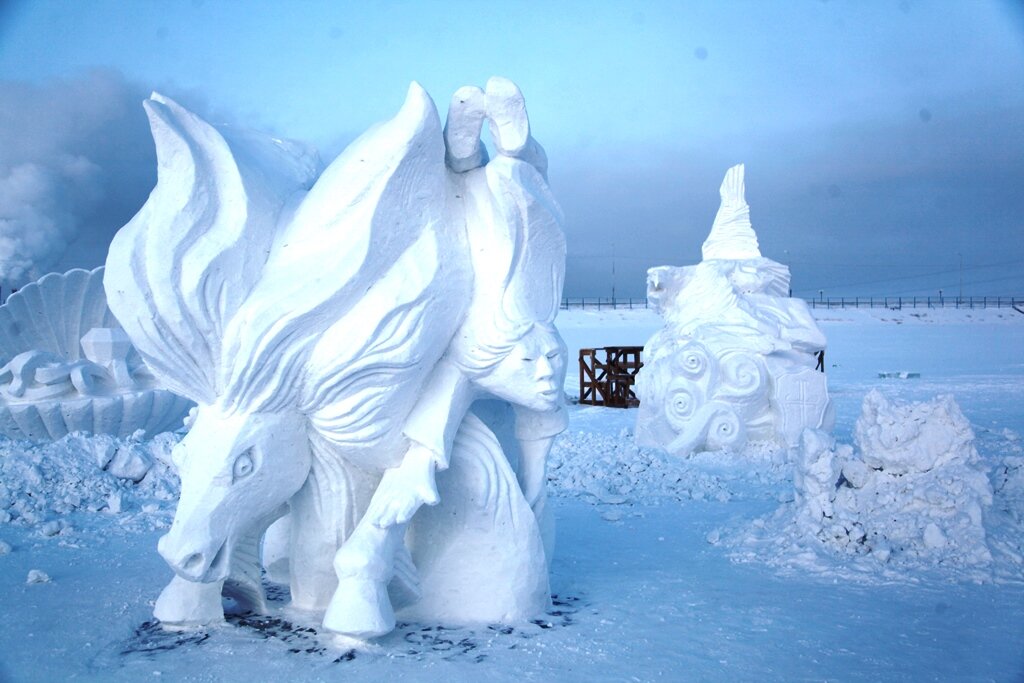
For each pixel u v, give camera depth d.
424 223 3.94
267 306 3.57
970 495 5.68
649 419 11.24
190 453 3.72
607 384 18.98
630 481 8.87
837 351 36.06
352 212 3.74
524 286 4.23
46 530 6.46
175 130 3.57
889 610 4.58
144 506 7.32
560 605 4.62
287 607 4.32
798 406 10.65
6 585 4.95
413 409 4.00
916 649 3.96
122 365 10.05
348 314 3.71
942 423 6.08
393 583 4.05
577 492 8.41
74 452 8.12
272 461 3.74
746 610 4.56
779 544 5.90
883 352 35.28
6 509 7.05
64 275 10.06
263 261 3.75
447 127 4.15
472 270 4.15
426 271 3.85
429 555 4.27
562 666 3.65
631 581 5.18
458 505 4.22
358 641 3.78
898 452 6.07
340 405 3.76
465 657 3.72
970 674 3.64
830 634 4.16
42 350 9.66
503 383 4.18
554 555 5.91
